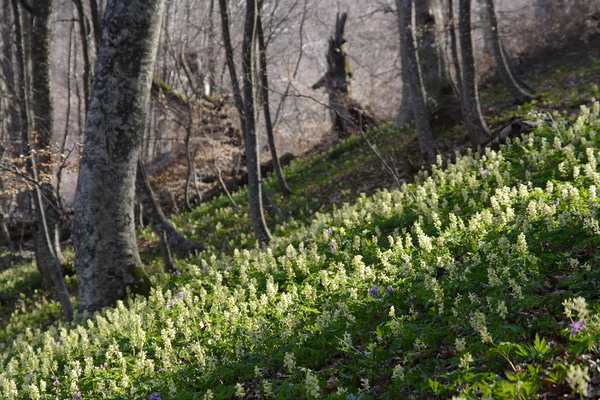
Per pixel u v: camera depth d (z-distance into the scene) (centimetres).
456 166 1216
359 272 724
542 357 417
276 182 2402
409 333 517
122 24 1136
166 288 1212
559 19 3128
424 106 1669
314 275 843
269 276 925
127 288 1144
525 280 534
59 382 745
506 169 1101
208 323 770
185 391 566
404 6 1619
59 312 1606
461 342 439
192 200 2909
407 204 1072
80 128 3753
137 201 2498
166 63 3141
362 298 658
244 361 591
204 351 649
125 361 710
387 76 4319
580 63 2830
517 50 3184
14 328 1550
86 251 1143
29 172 1339
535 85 2542
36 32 1727
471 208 922
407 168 1773
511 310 508
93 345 862
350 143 2548
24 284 1997
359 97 4756
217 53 2842
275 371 579
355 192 1869
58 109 5050
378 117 3484
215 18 3312
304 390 475
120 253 1160
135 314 922
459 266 641
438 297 550
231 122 2839
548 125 1391
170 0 3309
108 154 1145
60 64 4900
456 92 2144
